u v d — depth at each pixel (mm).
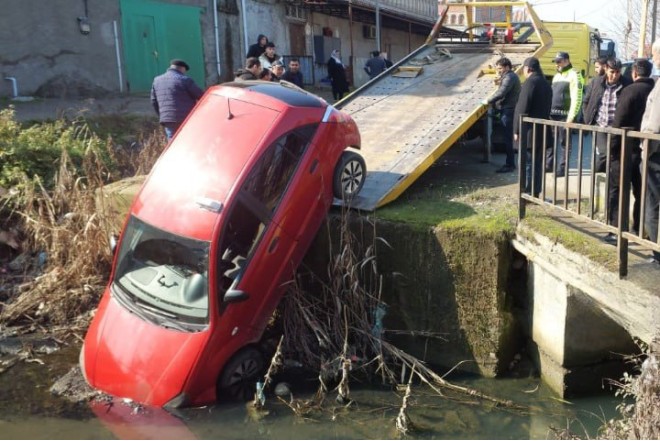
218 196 5090
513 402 5176
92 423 4691
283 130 5438
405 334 6062
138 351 4980
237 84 6094
